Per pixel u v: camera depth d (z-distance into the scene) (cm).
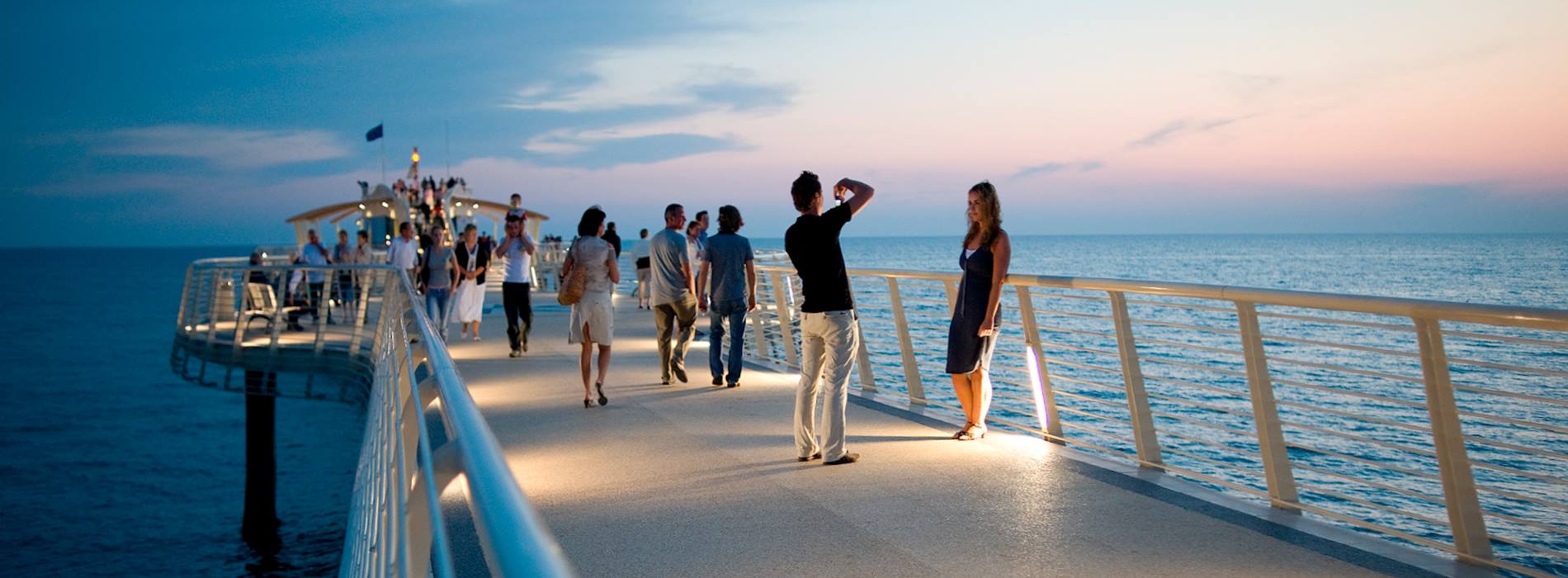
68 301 16100
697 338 1588
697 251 1825
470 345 1511
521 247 1345
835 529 516
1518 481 1814
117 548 2150
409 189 4044
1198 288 564
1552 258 19850
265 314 1725
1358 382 3431
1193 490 586
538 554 79
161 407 4959
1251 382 541
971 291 718
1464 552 440
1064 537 497
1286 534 494
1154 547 478
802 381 684
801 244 670
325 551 1994
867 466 663
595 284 912
